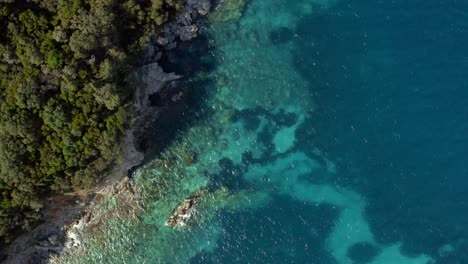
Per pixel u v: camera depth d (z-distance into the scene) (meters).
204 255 51.53
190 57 51.66
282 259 51.50
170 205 51.47
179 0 48.44
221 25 52.31
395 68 51.97
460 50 50.94
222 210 51.97
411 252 51.22
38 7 42.34
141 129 50.22
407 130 51.44
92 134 43.34
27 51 41.03
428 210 50.97
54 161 42.78
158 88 50.28
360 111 52.22
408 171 51.34
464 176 50.38
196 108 51.97
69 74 41.53
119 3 44.66
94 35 42.28
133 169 51.00
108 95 42.50
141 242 51.16
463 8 51.28
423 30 51.81
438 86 51.12
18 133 41.16
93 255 50.69
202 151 51.97
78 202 49.00
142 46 46.56
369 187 51.97
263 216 52.06
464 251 50.44
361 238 51.88
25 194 43.19
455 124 50.62
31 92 40.91
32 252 49.28
